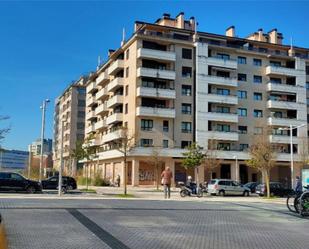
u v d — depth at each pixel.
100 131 75.50
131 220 13.49
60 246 9.06
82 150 48.97
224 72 67.31
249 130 67.56
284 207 20.30
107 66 75.44
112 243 9.55
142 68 60.41
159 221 13.52
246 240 10.59
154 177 60.06
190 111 63.88
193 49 65.38
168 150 60.09
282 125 68.44
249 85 68.75
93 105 83.31
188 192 34.78
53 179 39.03
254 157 41.81
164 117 61.47
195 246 9.57
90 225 12.07
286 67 71.31
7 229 10.95
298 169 67.25
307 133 71.06
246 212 17.38
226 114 64.75
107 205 18.11
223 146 65.00
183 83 63.91
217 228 12.50
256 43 72.88
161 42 63.62
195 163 45.75
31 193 31.89
